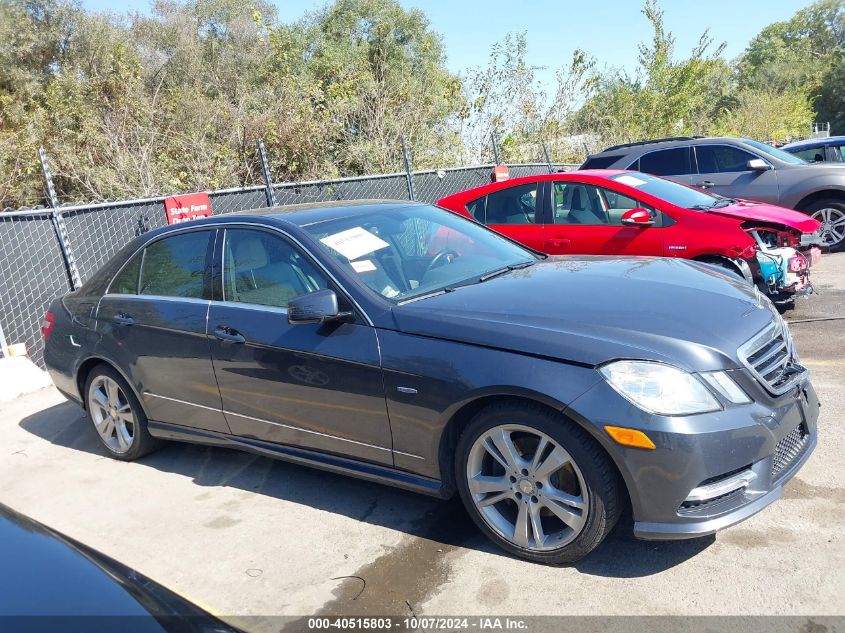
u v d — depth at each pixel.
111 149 13.15
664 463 2.90
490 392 3.20
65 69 17.66
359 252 4.04
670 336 3.10
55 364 5.36
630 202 7.01
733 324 3.26
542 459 3.21
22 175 13.38
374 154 14.24
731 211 6.89
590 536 3.11
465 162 16.06
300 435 3.98
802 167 10.38
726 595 2.95
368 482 4.38
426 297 3.78
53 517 4.35
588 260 4.43
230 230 4.43
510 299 3.58
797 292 6.67
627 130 20.48
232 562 3.62
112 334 4.86
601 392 2.97
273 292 4.11
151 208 8.12
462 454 3.40
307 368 3.81
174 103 15.45
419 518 3.87
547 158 16.06
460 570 3.33
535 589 3.12
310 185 9.95
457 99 16.12
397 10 23.22
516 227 7.60
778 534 3.33
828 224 10.29
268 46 20.53
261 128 13.48
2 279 7.20
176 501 4.39
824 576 2.99
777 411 3.14
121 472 4.95
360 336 3.64
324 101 14.54
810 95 56.62
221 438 4.44
